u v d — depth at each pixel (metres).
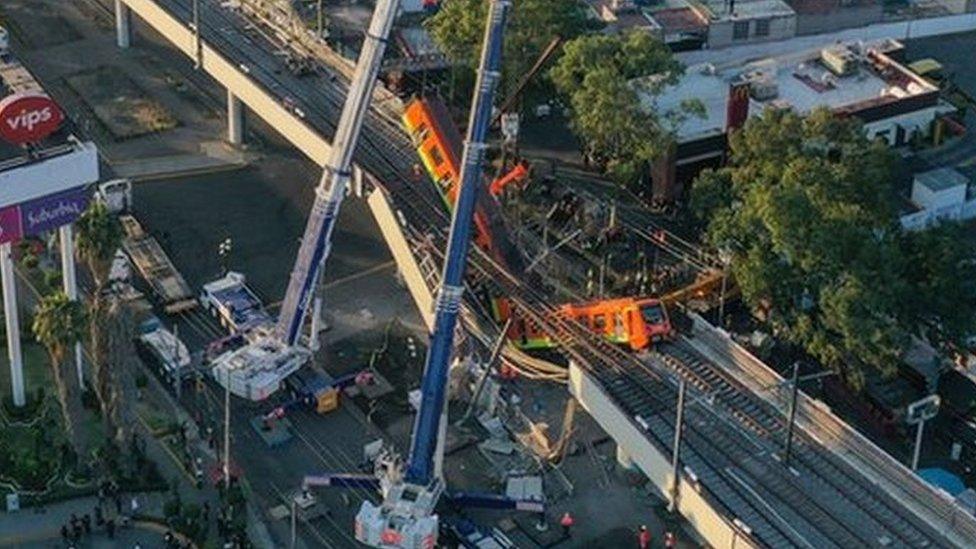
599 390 181.25
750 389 185.88
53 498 180.12
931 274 195.00
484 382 191.50
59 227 189.25
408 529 169.00
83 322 181.62
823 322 193.12
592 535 178.62
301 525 178.88
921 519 166.75
